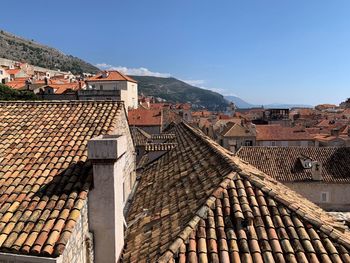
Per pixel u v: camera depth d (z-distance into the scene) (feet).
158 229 23.44
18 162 29.63
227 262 17.08
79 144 31.89
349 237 20.97
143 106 271.90
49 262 20.21
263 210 20.59
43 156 30.35
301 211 20.45
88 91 188.14
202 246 18.15
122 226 27.25
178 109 326.85
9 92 171.42
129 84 241.35
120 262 24.73
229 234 18.90
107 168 24.66
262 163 103.40
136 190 42.75
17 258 20.61
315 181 95.96
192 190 27.04
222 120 260.21
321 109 503.61
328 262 17.02
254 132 182.60
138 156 72.23
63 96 194.70
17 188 26.09
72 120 37.40
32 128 35.88
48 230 21.81
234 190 22.43
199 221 20.03
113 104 41.24
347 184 95.04
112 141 24.35
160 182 37.42
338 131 194.18
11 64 395.75
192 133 57.00
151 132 186.91
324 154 104.73
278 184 34.47
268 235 18.85
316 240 18.44
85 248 24.34
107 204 24.90
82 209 24.03
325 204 96.58
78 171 27.50
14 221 22.84
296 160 103.40
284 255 17.61
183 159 41.32
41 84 242.37
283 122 281.95
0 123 37.32
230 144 180.24
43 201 24.41
